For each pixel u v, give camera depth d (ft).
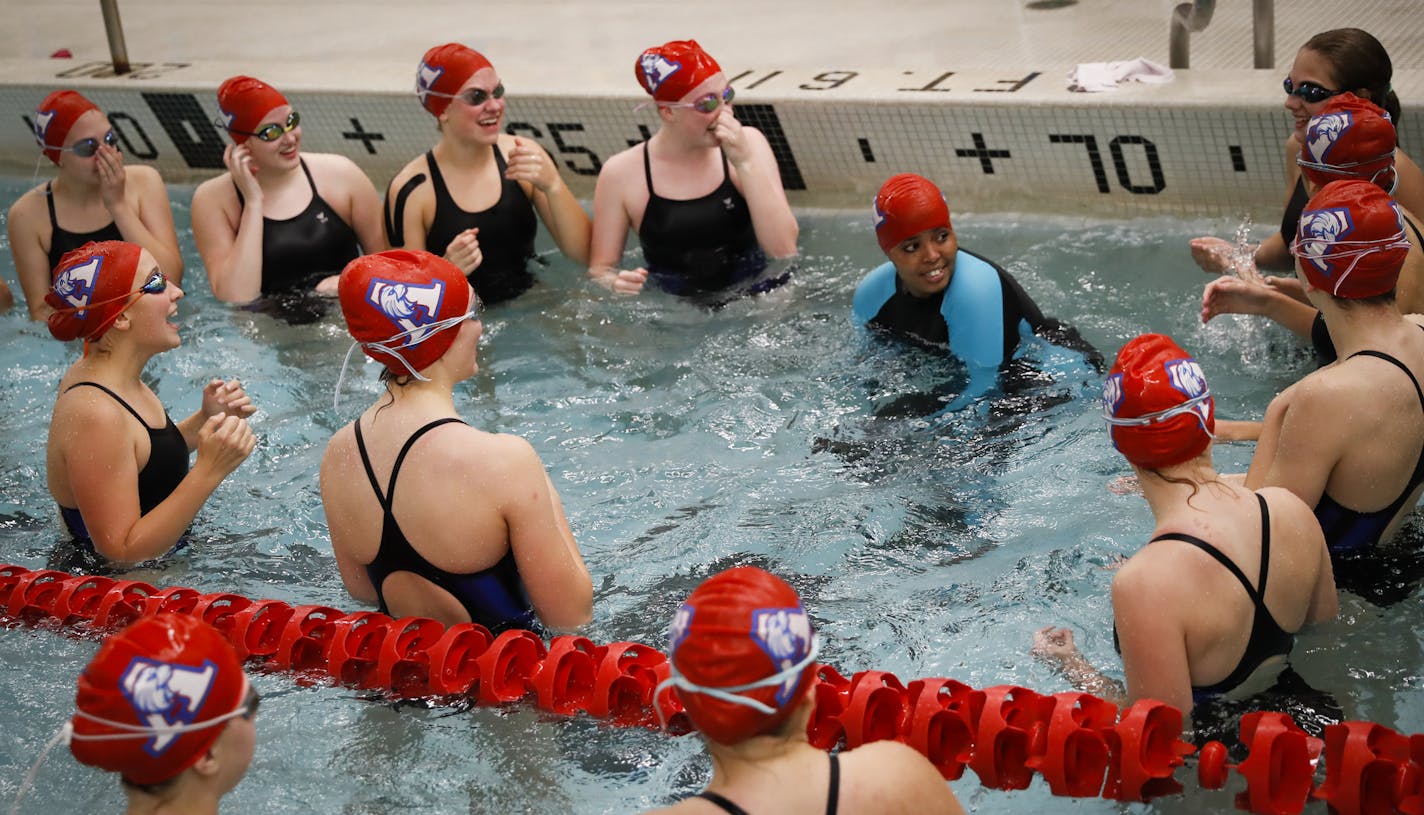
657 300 17.90
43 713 10.22
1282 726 7.91
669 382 15.57
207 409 12.78
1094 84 19.79
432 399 9.61
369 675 10.22
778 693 5.68
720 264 18.66
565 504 13.12
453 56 17.60
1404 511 10.15
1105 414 8.45
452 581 9.75
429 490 9.46
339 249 18.95
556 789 9.00
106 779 9.42
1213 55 22.49
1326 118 12.49
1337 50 13.83
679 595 11.34
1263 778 7.80
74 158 17.66
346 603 11.64
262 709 10.00
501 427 14.83
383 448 9.59
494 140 18.10
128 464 11.96
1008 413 13.79
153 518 11.89
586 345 16.70
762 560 11.88
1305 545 8.56
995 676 9.92
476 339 9.75
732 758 5.92
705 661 5.67
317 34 31.17
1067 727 8.32
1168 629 8.05
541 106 22.72
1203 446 8.32
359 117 24.17
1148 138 19.17
